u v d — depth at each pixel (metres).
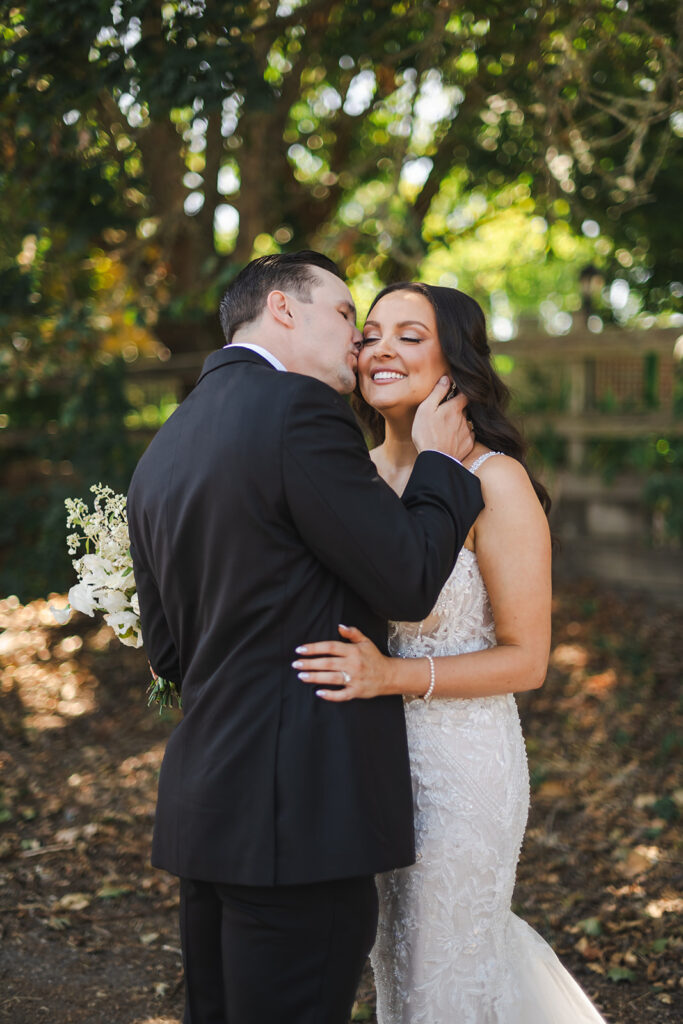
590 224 7.38
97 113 5.23
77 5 3.87
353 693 1.82
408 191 8.23
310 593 1.80
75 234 6.00
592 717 5.41
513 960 2.30
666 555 7.29
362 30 5.49
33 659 6.65
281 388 1.79
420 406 2.10
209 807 1.77
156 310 6.88
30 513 7.74
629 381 7.72
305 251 2.08
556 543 2.44
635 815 4.24
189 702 1.89
